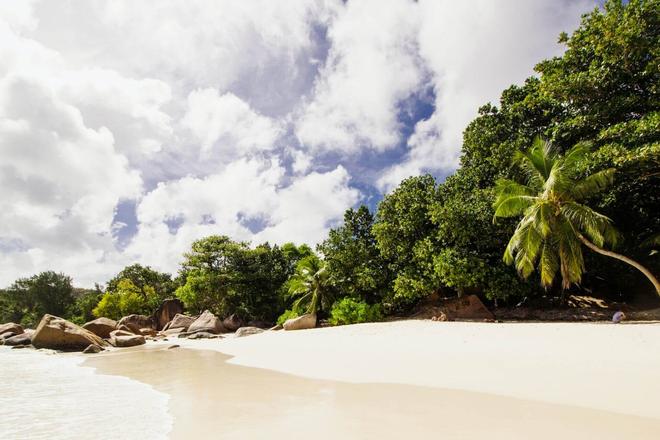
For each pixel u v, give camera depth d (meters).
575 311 22.64
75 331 25.55
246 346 19.89
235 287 42.66
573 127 20.77
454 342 13.58
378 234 28.36
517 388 7.20
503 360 9.95
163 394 8.33
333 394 7.60
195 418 5.98
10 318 79.31
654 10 17.78
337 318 27.59
